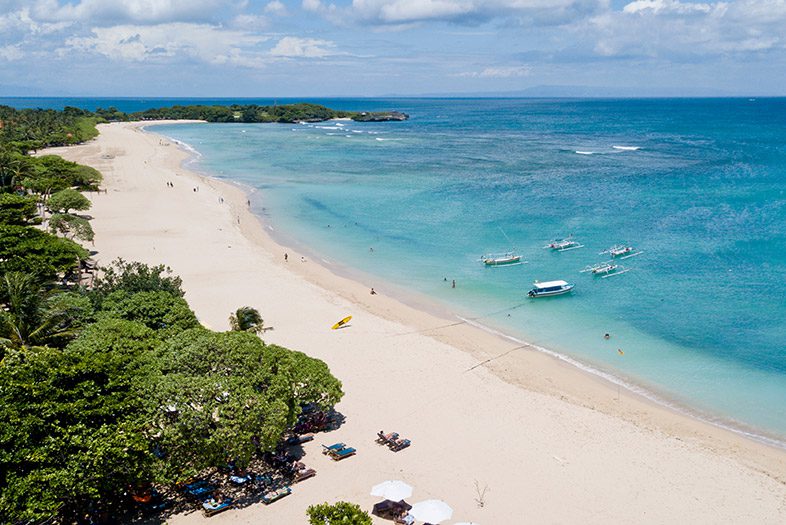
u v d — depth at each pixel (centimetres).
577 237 8719
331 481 3244
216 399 2966
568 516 3003
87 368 2780
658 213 9894
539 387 4472
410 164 16338
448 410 4062
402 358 4884
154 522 2877
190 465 2923
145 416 2842
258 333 5150
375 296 6475
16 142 17000
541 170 14725
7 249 5712
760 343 5234
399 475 3309
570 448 3631
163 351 3328
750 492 3250
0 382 2612
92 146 19975
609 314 5966
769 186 11619
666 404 4272
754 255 7588
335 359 4819
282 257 7869
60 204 8450
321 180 13912
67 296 4494
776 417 4097
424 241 8731
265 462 3388
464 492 3172
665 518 3014
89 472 2520
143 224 9206
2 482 2431
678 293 6450
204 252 7850
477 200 11369
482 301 6375
